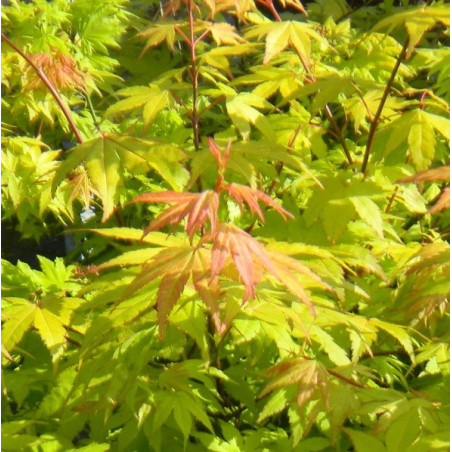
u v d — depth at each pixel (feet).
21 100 9.32
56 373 5.76
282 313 5.32
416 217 9.42
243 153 7.01
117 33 11.88
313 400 5.59
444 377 6.17
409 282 7.00
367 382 6.48
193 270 5.03
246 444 6.16
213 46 13.91
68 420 6.13
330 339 5.97
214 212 4.81
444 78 9.45
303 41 7.68
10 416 6.69
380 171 8.07
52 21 11.27
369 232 7.42
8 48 9.64
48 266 7.91
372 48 10.22
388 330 6.13
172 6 8.54
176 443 6.26
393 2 15.85
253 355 6.35
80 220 10.97
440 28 13.75
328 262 6.81
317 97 7.54
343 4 14.90
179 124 10.25
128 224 10.16
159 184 9.85
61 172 6.61
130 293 4.98
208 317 5.95
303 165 6.79
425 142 7.27
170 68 13.25
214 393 6.63
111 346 5.86
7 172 8.61
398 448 5.34
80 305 5.96
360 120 8.29
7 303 6.66
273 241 6.19
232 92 8.45
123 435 6.01
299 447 6.21
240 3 8.36
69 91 9.88
